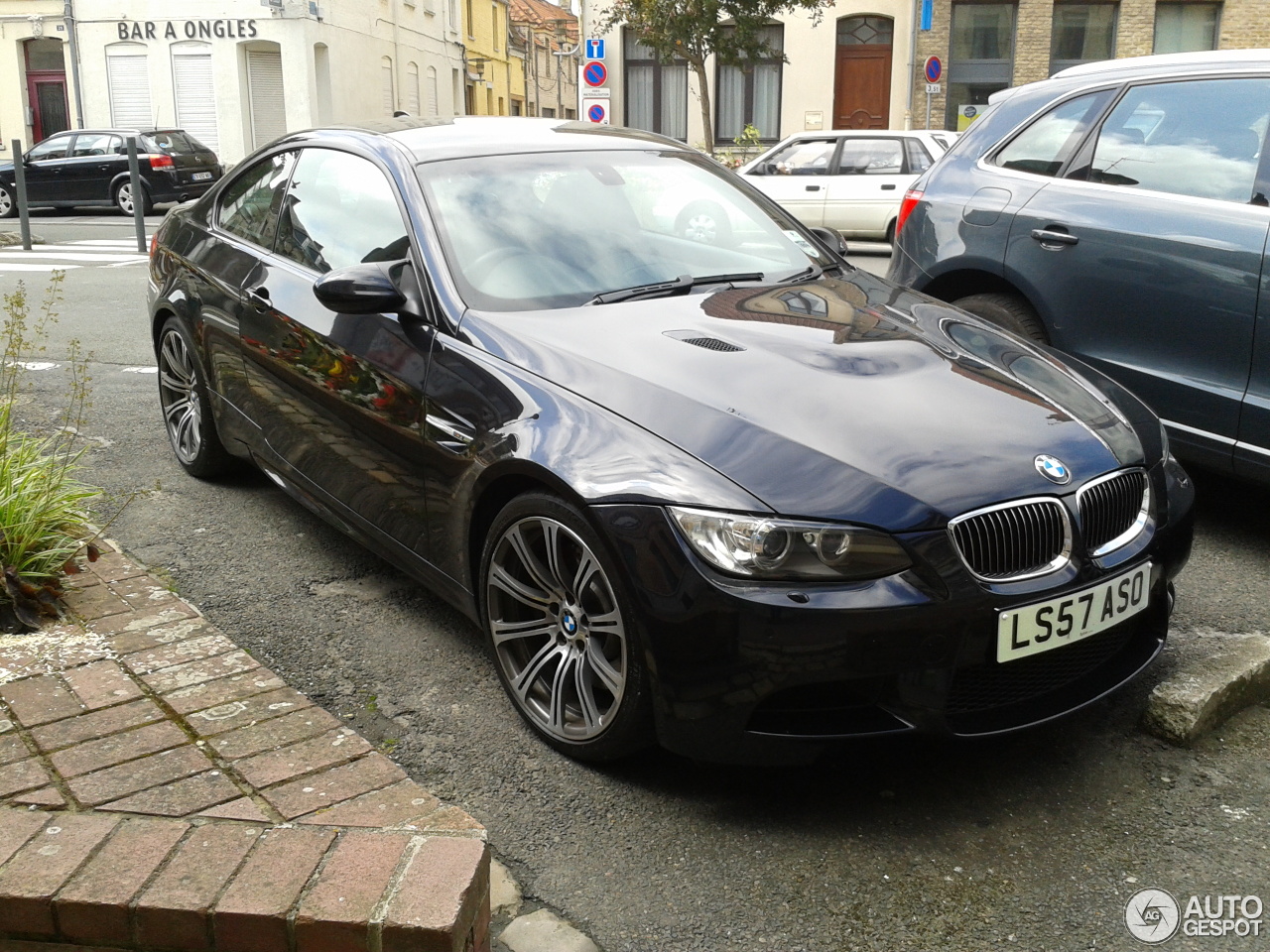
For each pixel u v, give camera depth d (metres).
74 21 28.53
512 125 4.27
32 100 29.45
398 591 3.90
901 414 2.78
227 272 4.40
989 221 4.93
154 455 5.32
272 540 4.32
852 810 2.70
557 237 3.63
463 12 42.66
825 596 2.45
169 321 4.86
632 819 2.67
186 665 2.94
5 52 29.02
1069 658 2.77
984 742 3.00
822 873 2.48
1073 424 2.91
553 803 2.73
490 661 3.42
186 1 28.12
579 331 3.16
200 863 2.17
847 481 2.53
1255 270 3.98
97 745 2.57
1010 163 5.03
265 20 27.84
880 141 14.92
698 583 2.49
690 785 2.80
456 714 3.13
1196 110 4.41
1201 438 4.20
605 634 2.76
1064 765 2.90
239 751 2.55
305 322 3.79
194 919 2.05
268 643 3.52
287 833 2.26
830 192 14.95
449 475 3.14
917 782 2.82
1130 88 4.66
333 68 29.47
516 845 2.58
